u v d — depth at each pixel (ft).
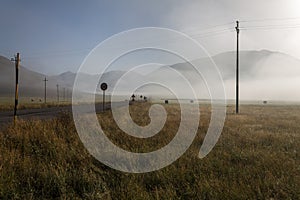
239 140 37.47
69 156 25.21
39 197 16.98
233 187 18.16
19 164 22.20
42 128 37.06
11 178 18.84
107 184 19.60
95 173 21.54
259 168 23.13
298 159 27.20
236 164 25.20
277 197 17.44
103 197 16.96
